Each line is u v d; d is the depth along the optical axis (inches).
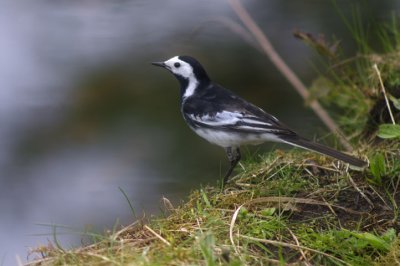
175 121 605.9
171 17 741.9
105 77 663.1
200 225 327.0
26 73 677.9
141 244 313.7
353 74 519.2
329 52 518.3
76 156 563.2
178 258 289.1
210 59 671.8
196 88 413.1
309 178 376.8
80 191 517.0
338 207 346.6
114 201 498.6
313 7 720.3
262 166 396.8
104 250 302.0
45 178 537.3
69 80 666.8
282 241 318.7
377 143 426.0
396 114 438.6
